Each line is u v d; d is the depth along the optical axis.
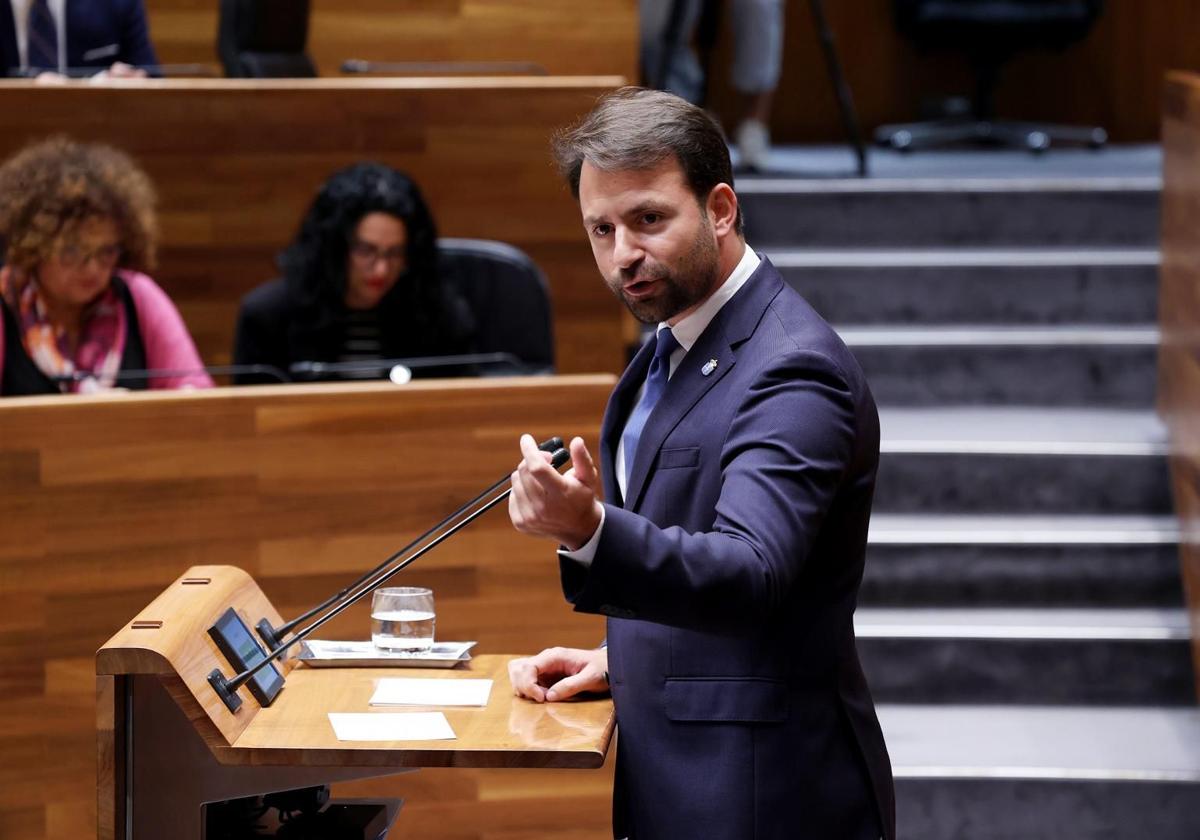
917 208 20.20
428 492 11.05
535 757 6.69
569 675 7.78
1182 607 15.41
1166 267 17.27
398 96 16.34
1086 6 25.19
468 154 16.52
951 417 17.75
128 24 17.44
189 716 6.68
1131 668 14.70
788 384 6.71
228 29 17.00
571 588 6.12
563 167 7.08
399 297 13.55
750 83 22.78
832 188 20.20
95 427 10.45
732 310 7.11
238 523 10.79
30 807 10.58
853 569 7.20
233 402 10.71
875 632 14.75
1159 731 14.08
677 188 6.74
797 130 28.19
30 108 15.79
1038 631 14.72
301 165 16.33
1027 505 16.31
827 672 7.18
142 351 13.03
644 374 7.80
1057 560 15.48
